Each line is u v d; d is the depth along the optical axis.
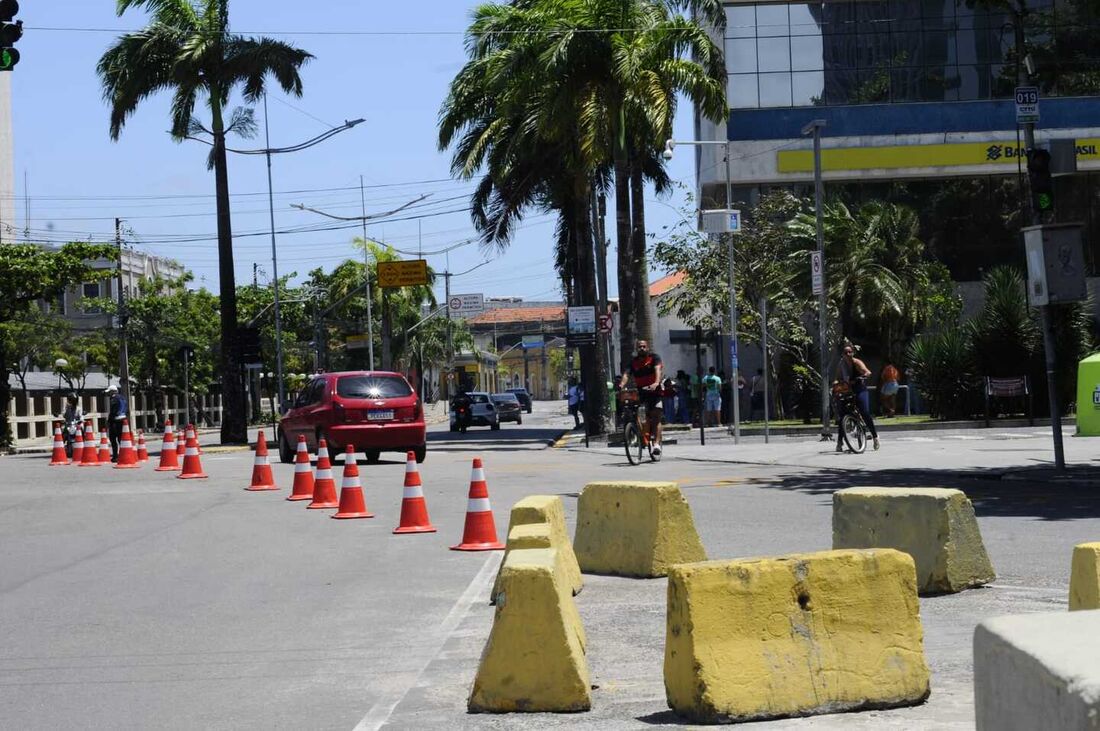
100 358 70.38
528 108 37.34
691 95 34.78
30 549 13.20
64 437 40.47
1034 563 9.79
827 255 43.31
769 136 48.25
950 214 48.12
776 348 44.56
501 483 19.36
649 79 34.38
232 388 40.75
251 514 16.23
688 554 9.92
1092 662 2.50
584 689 5.79
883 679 5.62
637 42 34.28
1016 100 17.31
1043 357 36.03
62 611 9.23
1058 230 17.02
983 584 8.77
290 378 91.38
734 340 29.45
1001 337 36.41
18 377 66.56
